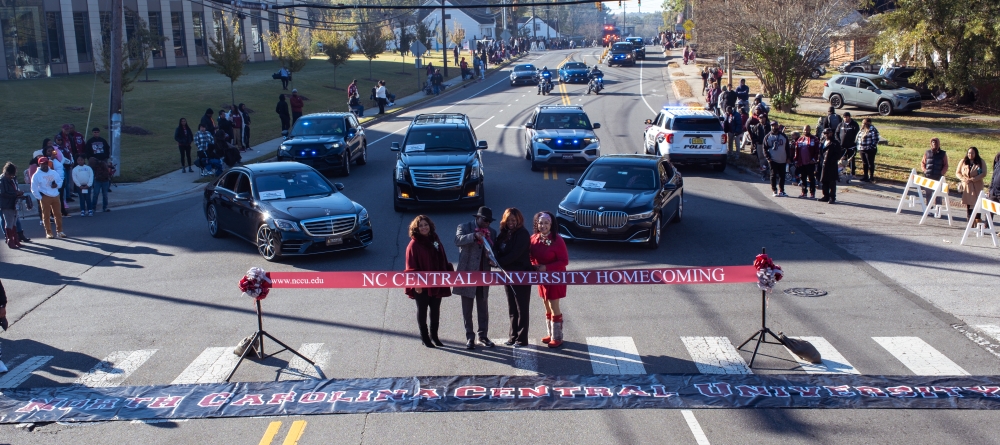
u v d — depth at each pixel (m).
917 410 7.04
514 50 86.81
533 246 8.88
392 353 8.74
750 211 16.80
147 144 27.22
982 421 6.79
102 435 6.79
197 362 8.52
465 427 6.79
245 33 57.94
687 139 21.47
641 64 66.69
